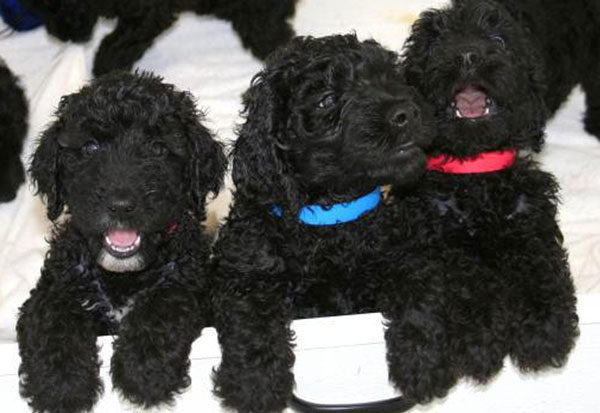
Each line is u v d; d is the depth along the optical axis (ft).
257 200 2.51
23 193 3.83
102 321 2.53
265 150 2.46
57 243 2.57
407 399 2.35
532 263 2.54
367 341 2.33
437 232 2.67
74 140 2.49
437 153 2.66
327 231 2.49
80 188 2.43
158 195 2.43
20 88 3.91
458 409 2.45
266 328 2.30
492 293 2.44
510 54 2.67
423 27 2.77
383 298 2.37
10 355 2.34
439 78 2.56
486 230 2.66
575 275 3.42
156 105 2.52
